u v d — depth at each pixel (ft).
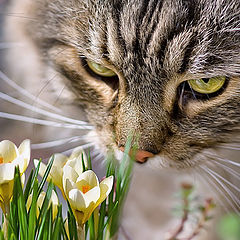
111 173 1.38
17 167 1.34
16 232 1.36
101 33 1.59
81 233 1.36
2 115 1.85
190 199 1.61
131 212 2.01
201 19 1.56
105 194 1.36
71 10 1.63
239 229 1.69
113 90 1.66
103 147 1.67
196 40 1.56
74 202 1.34
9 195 1.36
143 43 1.58
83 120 1.74
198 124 1.64
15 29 1.80
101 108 1.67
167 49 1.57
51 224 1.36
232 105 1.64
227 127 1.66
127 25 1.58
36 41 1.75
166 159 1.64
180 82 1.60
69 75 1.70
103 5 1.59
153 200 2.03
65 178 1.36
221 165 1.69
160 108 1.61
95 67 1.66
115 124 1.64
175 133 1.63
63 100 1.76
